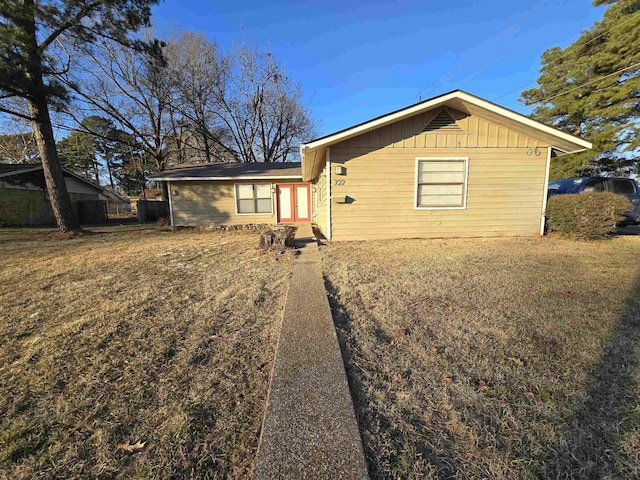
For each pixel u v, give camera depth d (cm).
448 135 706
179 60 1827
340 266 473
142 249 689
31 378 193
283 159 2564
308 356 208
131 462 131
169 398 172
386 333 248
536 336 234
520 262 473
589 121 1578
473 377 185
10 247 733
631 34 1323
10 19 694
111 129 1784
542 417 151
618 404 158
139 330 262
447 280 385
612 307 285
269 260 538
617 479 117
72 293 367
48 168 934
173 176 1122
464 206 729
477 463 126
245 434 145
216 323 274
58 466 129
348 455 127
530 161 720
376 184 716
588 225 646
